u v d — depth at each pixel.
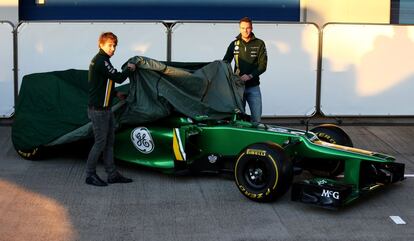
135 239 5.41
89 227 5.66
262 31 10.00
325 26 10.07
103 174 7.36
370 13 11.05
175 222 5.82
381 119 10.38
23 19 10.77
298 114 10.20
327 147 6.56
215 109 7.37
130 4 10.84
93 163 6.87
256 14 11.04
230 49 8.32
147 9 10.88
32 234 5.47
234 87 7.66
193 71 7.54
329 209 6.20
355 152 6.50
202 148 7.07
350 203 6.29
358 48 10.15
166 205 6.28
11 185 6.86
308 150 6.57
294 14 11.08
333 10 11.02
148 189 6.80
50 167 7.62
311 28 10.06
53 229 5.59
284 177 6.09
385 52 10.20
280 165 6.08
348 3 11.01
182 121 7.12
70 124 7.55
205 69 7.49
